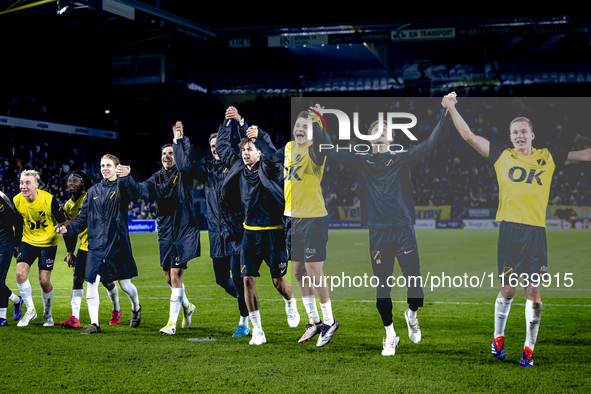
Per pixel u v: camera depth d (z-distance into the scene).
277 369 4.80
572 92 27.12
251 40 25.00
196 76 31.97
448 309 7.71
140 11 21.75
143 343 5.76
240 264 5.97
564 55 28.14
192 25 24.16
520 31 22.17
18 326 6.66
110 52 28.75
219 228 6.42
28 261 6.71
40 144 27.61
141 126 29.17
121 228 6.42
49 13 22.56
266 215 5.68
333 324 5.70
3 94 26.12
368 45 25.64
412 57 30.36
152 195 6.50
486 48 27.95
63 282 10.83
